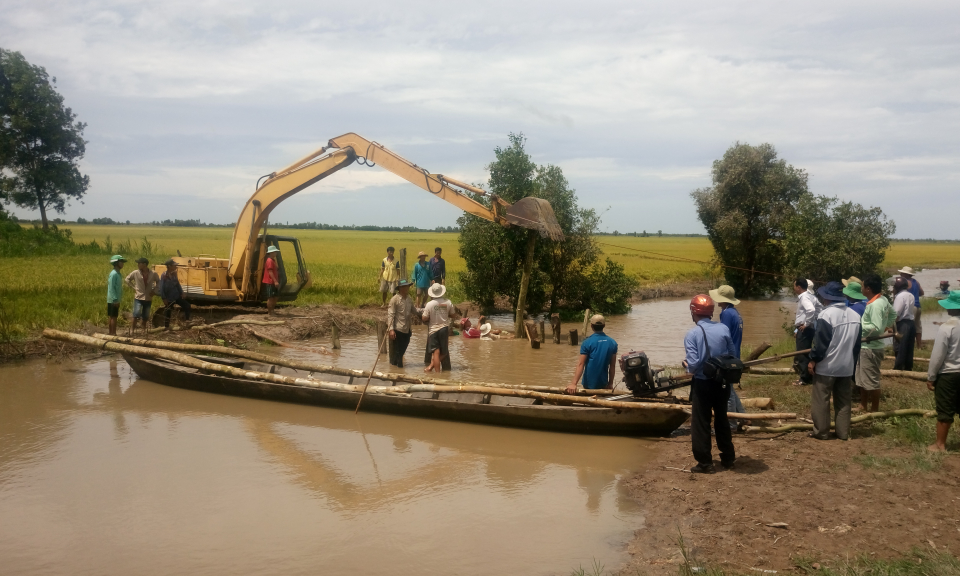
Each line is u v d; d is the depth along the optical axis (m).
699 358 6.62
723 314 8.18
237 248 18.22
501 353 14.96
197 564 4.96
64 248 43.50
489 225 21.73
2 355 12.99
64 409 9.66
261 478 6.88
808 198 24.17
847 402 7.48
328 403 9.76
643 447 7.93
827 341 7.41
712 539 5.12
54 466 7.17
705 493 6.12
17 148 58.50
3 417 9.18
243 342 15.18
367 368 12.78
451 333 18.08
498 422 8.81
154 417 9.29
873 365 8.17
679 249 76.38
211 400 10.32
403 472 7.09
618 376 12.19
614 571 4.74
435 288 12.44
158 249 49.12
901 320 10.34
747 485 6.22
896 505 5.46
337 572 4.82
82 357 13.48
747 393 10.03
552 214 16.66
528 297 22.05
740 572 4.50
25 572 4.84
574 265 24.14
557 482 6.74
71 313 16.50
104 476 6.87
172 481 6.75
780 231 32.78
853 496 5.73
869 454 6.82
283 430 8.71
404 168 16.30
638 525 5.57
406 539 5.39
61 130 60.75
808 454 7.04
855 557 4.57
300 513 5.95
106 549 5.21
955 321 6.56
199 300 17.86
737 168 32.84
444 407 8.98
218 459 7.48
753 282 34.19
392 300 12.80
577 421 8.38
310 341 16.33
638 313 24.86
